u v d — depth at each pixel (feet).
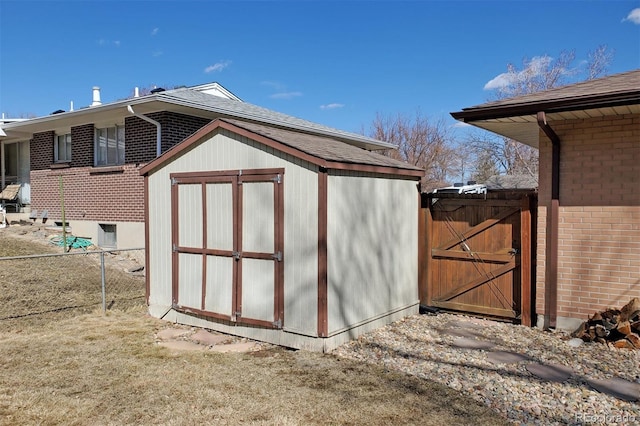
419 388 13.34
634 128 17.71
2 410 11.74
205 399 12.54
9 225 45.06
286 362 15.70
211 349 17.38
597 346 17.17
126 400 12.46
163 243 21.67
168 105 31.14
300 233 17.06
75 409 11.85
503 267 21.31
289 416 11.52
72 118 36.81
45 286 26.27
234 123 18.76
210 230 19.72
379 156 22.99
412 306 22.66
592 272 18.66
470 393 12.99
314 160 16.40
